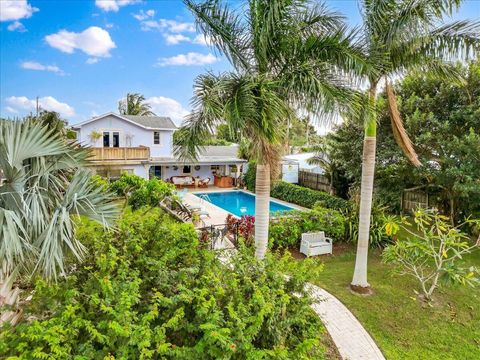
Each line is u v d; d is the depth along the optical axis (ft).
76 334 12.08
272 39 20.75
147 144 79.10
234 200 71.82
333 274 30.01
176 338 13.89
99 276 15.02
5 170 14.10
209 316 12.71
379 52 21.42
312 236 36.35
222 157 82.79
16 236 13.32
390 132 41.78
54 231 14.29
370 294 25.98
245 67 22.16
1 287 14.29
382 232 36.65
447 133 37.96
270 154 21.89
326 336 20.48
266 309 12.84
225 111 17.75
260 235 23.00
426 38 21.81
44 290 14.11
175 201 48.91
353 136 45.73
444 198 43.78
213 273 15.78
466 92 36.35
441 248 24.34
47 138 15.31
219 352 11.93
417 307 24.14
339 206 52.31
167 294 15.24
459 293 26.32
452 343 20.22
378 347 19.61
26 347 11.43
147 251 17.93
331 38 20.45
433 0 21.16
